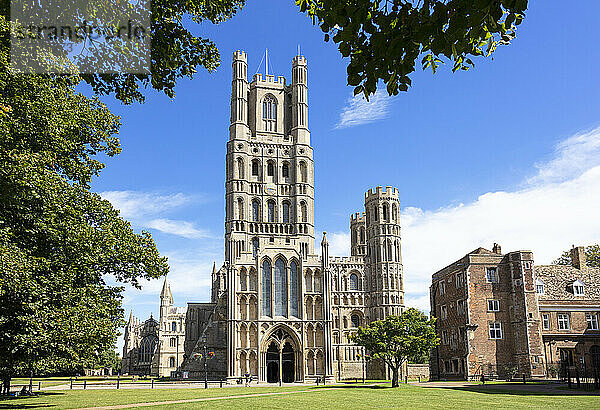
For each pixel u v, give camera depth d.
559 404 32.78
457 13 8.59
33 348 25.47
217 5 19.22
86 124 35.88
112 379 110.62
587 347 72.75
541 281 79.75
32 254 26.27
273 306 87.56
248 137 110.00
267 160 109.38
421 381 79.94
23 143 27.14
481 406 32.50
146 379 104.88
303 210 107.81
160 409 31.70
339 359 113.38
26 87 26.66
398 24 9.31
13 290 22.86
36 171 25.19
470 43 9.97
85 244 29.12
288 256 90.50
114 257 34.09
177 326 159.75
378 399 39.53
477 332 76.88
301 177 109.56
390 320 59.12
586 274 82.69
